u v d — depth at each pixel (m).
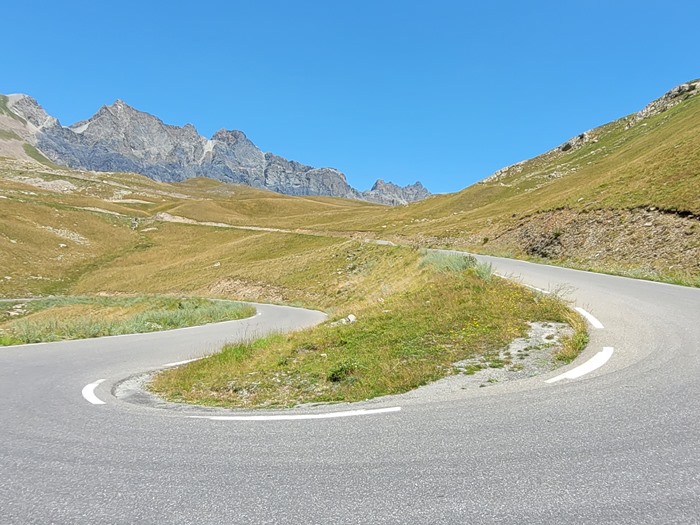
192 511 3.23
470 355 7.49
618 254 25.86
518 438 4.12
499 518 2.92
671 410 4.55
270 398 6.70
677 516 2.85
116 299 42.12
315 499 3.29
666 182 29.66
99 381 8.74
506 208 71.56
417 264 25.23
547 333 8.38
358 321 11.54
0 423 5.71
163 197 198.88
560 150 130.88
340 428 4.76
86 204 122.88
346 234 79.44
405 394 5.94
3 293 53.25
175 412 6.09
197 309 27.77
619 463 3.56
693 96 90.56
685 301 11.89
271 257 67.12
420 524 2.90
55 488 3.69
